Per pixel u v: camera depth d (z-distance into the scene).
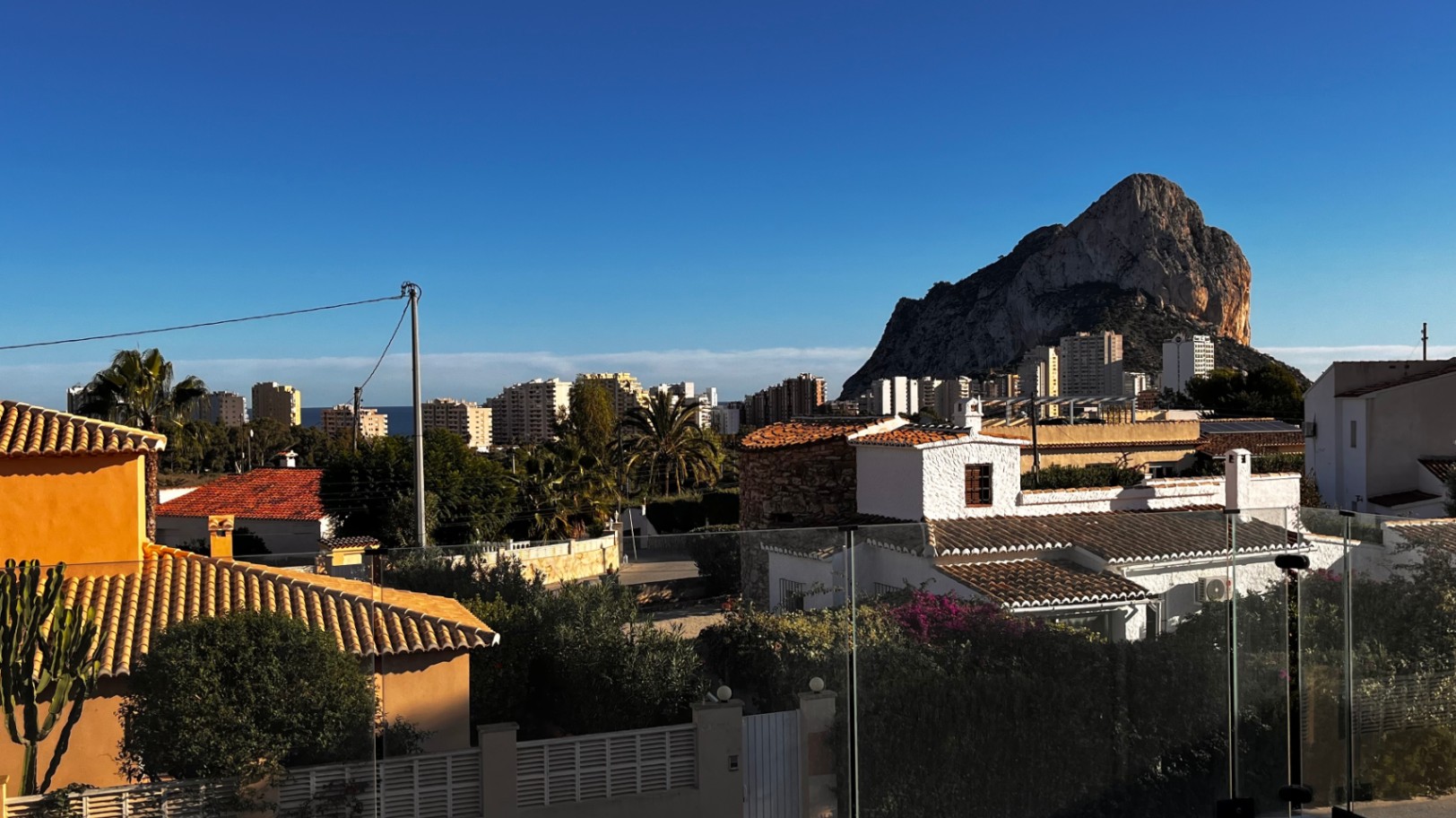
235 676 7.63
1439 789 8.95
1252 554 9.34
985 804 8.94
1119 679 9.22
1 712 7.27
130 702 7.59
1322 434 30.16
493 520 34.31
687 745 8.75
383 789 7.97
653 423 55.25
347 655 8.02
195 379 33.72
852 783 8.84
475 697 8.61
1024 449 31.62
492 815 8.18
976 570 9.57
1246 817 9.20
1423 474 28.17
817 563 9.30
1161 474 33.03
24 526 10.91
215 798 7.48
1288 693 9.16
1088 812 9.06
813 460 21.31
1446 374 28.61
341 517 32.19
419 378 21.27
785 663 8.98
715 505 43.31
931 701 8.97
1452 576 9.22
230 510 32.38
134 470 11.33
